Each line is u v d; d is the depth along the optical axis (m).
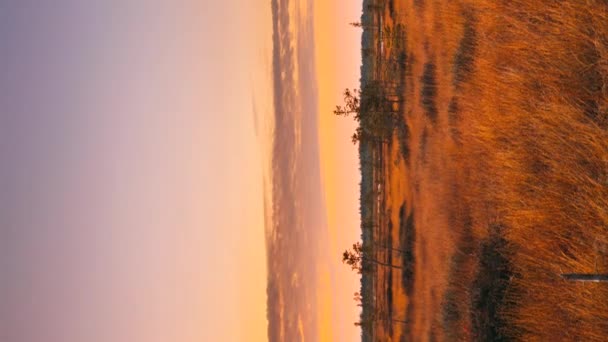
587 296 11.07
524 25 14.73
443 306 19.50
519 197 13.66
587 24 12.37
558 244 12.45
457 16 21.36
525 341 13.35
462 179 19.91
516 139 14.46
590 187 11.40
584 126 11.59
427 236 22.94
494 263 15.29
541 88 13.45
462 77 19.86
